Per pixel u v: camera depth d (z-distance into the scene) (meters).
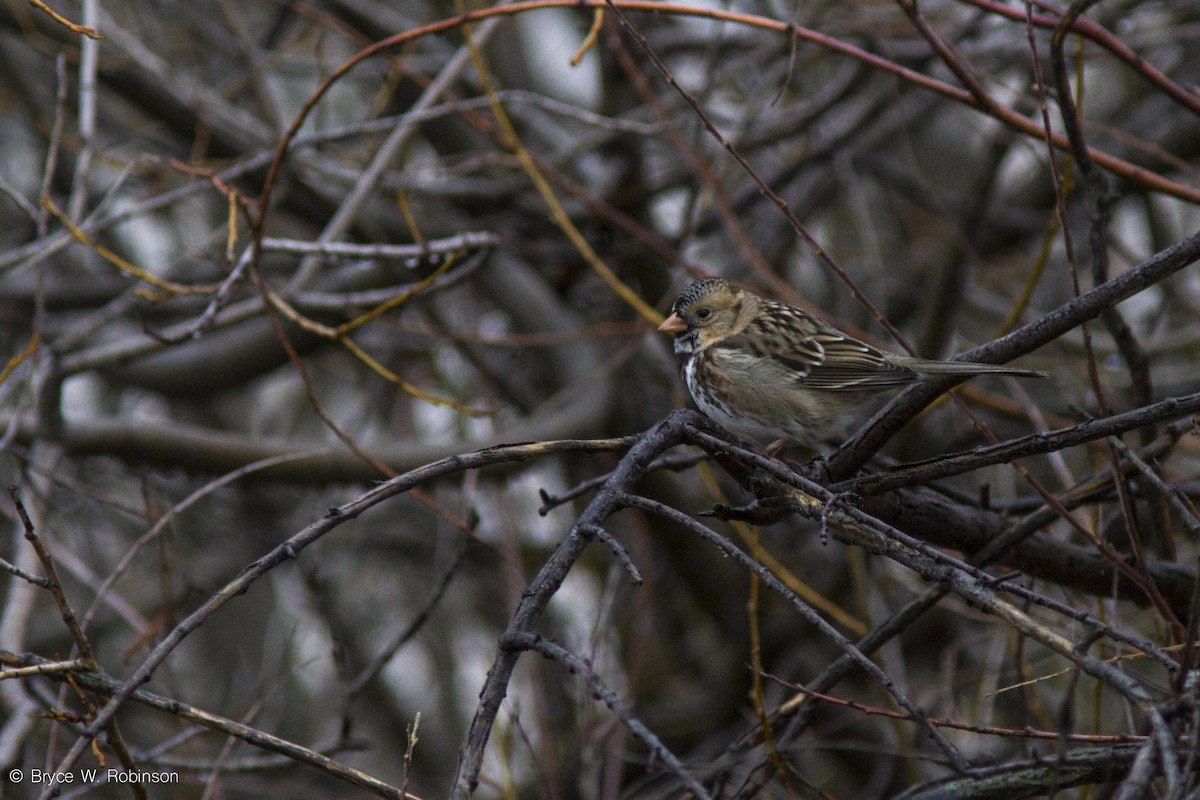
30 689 8.34
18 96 14.09
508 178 13.88
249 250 8.47
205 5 15.04
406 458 11.05
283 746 5.26
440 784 14.55
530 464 11.70
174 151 13.95
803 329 8.65
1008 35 13.73
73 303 13.81
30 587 9.28
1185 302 12.66
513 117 13.77
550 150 14.28
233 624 14.94
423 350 13.91
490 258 12.37
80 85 11.48
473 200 13.48
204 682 14.71
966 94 7.64
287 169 12.21
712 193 10.73
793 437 8.57
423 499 8.41
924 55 12.66
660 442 5.49
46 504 9.80
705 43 13.33
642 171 12.70
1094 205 6.93
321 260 10.52
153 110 12.88
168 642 4.68
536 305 13.09
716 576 13.04
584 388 12.40
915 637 12.95
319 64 11.84
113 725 5.18
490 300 13.66
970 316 16.05
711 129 6.54
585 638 12.41
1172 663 4.62
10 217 15.91
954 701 10.07
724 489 11.71
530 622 4.80
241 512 14.76
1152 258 5.58
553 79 16.38
